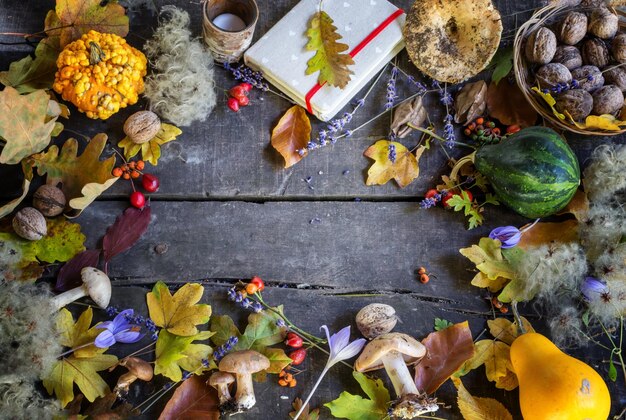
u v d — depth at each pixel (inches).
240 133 37.1
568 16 36.2
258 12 36.2
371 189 36.9
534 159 33.9
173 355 33.7
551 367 32.6
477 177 36.7
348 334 33.5
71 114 36.6
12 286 33.3
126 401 34.1
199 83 35.8
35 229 34.0
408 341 33.4
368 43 36.7
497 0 38.8
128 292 35.3
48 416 32.6
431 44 36.2
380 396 34.3
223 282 35.7
